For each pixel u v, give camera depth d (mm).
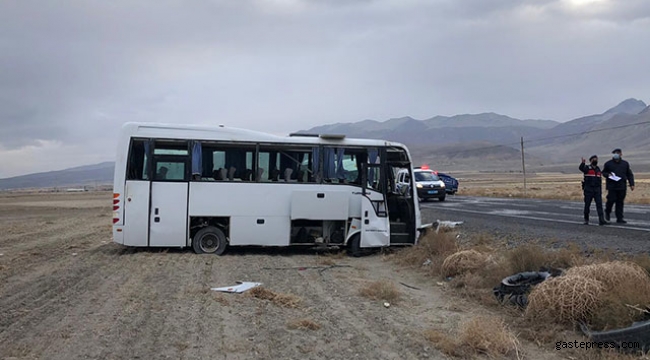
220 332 7039
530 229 16406
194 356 6117
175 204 13641
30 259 13133
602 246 12398
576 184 78812
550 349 6629
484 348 6535
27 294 9102
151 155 13609
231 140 13914
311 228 14297
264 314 7996
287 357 6184
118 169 13570
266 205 13961
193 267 11922
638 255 10375
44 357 5953
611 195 17547
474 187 71312
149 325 7281
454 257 10953
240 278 10812
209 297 9023
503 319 7812
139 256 13320
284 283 10445
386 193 14516
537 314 7469
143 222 13547
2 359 5840
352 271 12039
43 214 36875
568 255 10438
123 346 6379
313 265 12695
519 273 9336
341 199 14062
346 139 14414
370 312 8320
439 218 20906
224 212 13773
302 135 14352
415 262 12625
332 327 7430
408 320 7910
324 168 14250
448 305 8836
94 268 11734
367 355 6336
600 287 7238
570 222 18422
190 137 13758
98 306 8305
